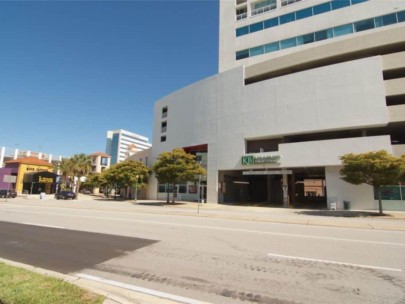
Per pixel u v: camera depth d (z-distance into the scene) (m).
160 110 52.50
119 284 5.49
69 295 4.43
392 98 29.31
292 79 33.19
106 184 59.41
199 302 4.70
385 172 20.58
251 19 42.00
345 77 30.08
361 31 34.06
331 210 27.17
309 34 37.22
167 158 34.81
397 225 14.66
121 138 158.12
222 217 18.28
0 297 4.28
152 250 8.38
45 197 52.25
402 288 5.41
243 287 5.41
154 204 34.75
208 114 40.72
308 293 5.14
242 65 38.06
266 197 45.66
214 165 38.34
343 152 28.52
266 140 36.41
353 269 6.58
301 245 9.19
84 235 10.82
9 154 75.56
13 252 8.08
